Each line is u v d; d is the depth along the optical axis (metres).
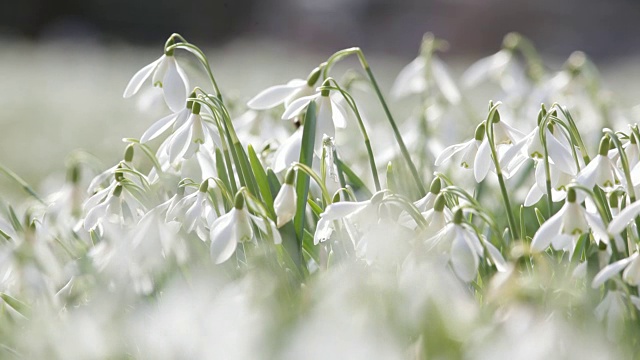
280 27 10.24
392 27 10.15
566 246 1.20
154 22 10.12
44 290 1.18
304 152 1.25
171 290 1.15
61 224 1.32
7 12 9.88
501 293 1.10
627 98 3.70
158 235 1.17
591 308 1.15
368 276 1.10
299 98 1.28
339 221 1.24
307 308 1.10
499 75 1.70
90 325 1.14
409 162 1.34
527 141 1.21
